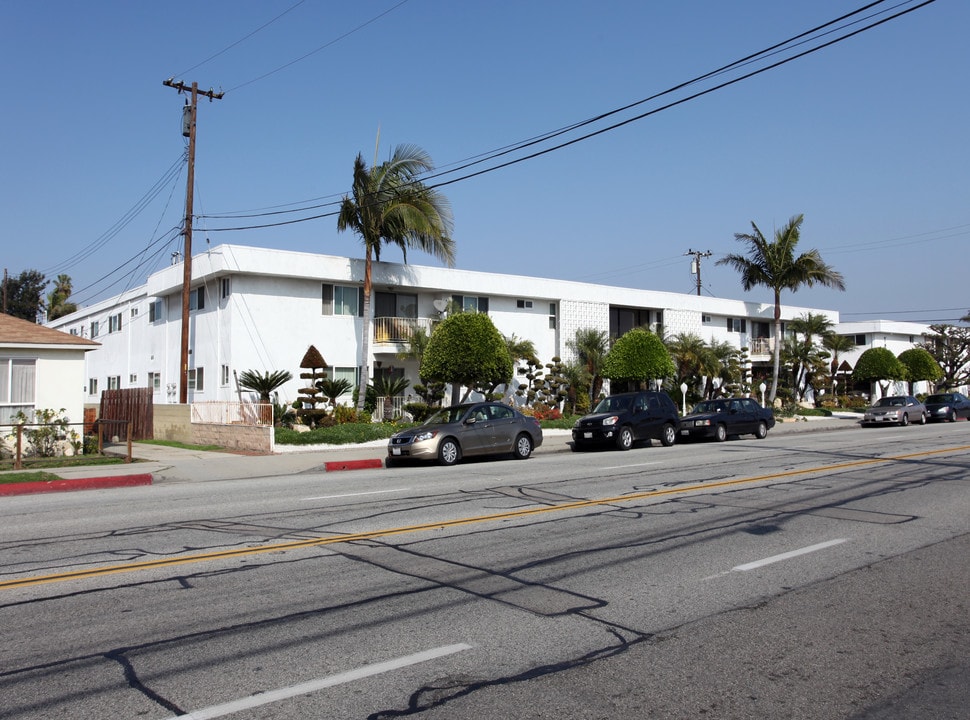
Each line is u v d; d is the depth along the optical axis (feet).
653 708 13.85
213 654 16.40
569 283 122.11
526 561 24.75
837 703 14.11
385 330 101.14
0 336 65.46
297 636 17.56
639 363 111.55
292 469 57.31
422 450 58.03
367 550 26.43
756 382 145.89
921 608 19.74
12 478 48.19
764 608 19.70
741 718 13.50
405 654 16.42
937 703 14.12
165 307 112.27
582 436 72.38
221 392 94.53
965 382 193.26
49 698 14.19
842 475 46.50
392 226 91.91
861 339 191.42
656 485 42.93
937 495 38.17
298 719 13.34
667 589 21.43
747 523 31.01
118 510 36.60
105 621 18.66
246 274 92.53
